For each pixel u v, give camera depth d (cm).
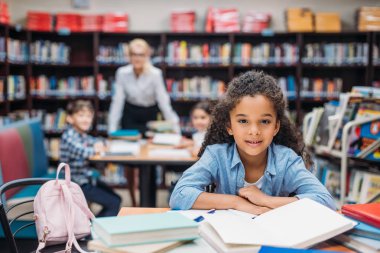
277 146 169
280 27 604
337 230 116
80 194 184
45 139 586
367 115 307
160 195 540
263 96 150
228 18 573
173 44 575
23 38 572
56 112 604
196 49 573
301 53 571
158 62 581
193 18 574
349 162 351
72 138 345
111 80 580
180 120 589
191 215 137
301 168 160
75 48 604
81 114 354
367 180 306
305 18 574
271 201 142
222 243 109
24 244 287
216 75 604
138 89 446
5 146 313
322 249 118
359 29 575
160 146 369
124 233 103
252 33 568
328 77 607
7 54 519
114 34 585
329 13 576
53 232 173
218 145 170
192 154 327
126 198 527
